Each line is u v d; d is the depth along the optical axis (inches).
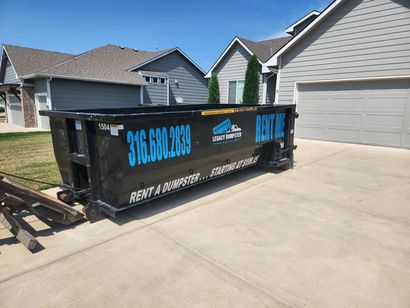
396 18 319.9
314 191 183.0
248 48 624.1
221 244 114.6
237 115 184.5
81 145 139.3
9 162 256.5
